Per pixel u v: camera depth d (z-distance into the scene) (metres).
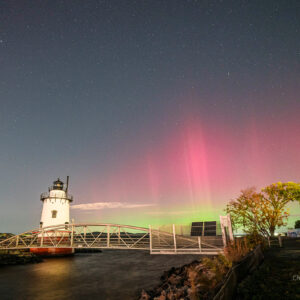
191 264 20.67
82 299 16.16
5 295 18.14
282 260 13.54
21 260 39.28
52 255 46.88
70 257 49.25
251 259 11.05
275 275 9.84
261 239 20.08
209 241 26.86
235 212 27.02
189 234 30.70
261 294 7.43
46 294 18.11
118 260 41.00
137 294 16.45
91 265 35.69
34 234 48.38
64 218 50.44
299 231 39.09
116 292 17.55
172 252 27.39
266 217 27.33
